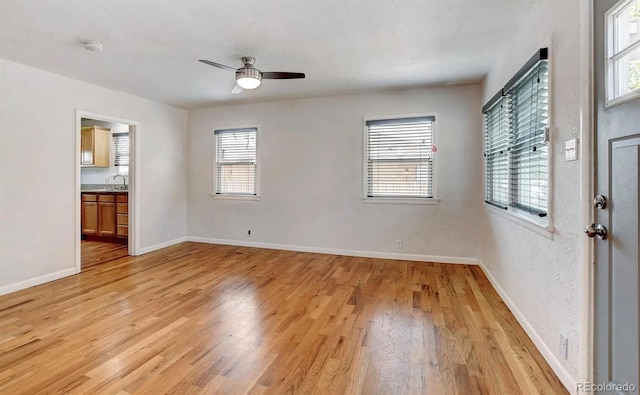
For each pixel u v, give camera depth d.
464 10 2.27
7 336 2.27
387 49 2.95
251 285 3.37
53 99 3.55
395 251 4.43
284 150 4.94
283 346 2.14
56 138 3.58
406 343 2.18
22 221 3.28
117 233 5.54
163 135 5.10
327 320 2.54
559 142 1.84
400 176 4.39
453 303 2.87
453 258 4.19
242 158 5.26
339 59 3.19
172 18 2.36
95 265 4.13
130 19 2.37
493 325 2.44
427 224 4.28
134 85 4.05
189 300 2.95
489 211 3.54
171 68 3.41
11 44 2.78
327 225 4.75
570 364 1.68
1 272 3.12
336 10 2.26
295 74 3.03
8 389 1.69
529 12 2.29
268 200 5.07
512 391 1.69
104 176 6.40
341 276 3.66
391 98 4.35
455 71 3.56
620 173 1.32
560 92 1.82
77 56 3.06
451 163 4.14
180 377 1.81
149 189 4.88
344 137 4.60
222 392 1.69
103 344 2.16
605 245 1.42
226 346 2.14
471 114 4.04
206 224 5.53
